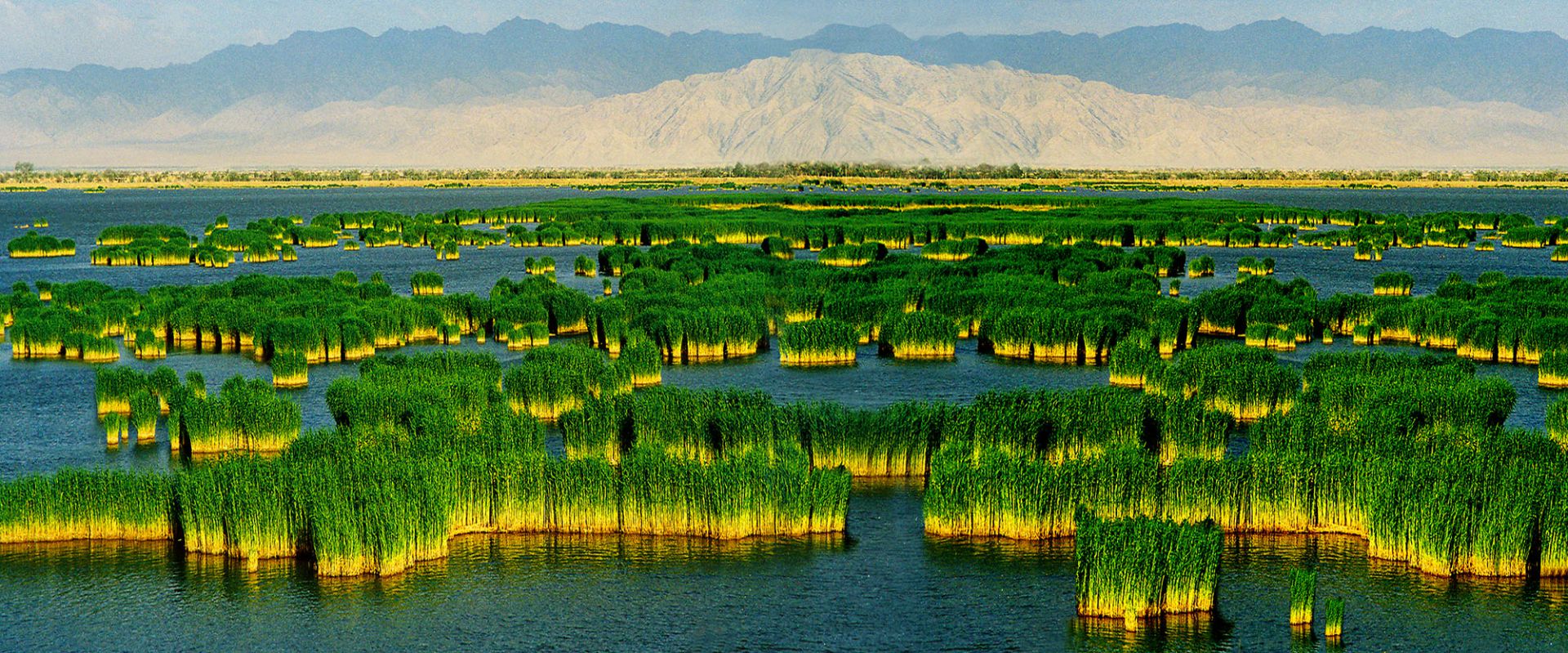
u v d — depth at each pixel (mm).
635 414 28625
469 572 22734
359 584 22250
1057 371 40969
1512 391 32094
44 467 28922
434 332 47562
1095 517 21531
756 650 19906
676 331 42938
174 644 20094
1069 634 20250
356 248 87562
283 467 24125
